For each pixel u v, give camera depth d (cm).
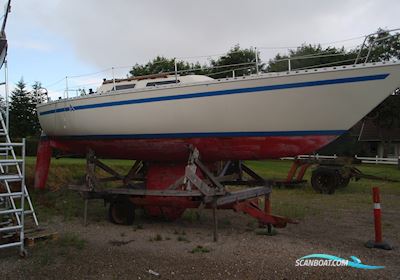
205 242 552
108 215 747
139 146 689
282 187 1223
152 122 644
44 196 916
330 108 544
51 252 495
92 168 718
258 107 571
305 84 543
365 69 516
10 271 429
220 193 565
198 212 780
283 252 496
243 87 572
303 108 554
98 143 743
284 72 550
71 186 716
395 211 809
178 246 532
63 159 1445
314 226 658
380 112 2828
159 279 404
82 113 732
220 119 596
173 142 648
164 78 688
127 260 466
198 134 620
